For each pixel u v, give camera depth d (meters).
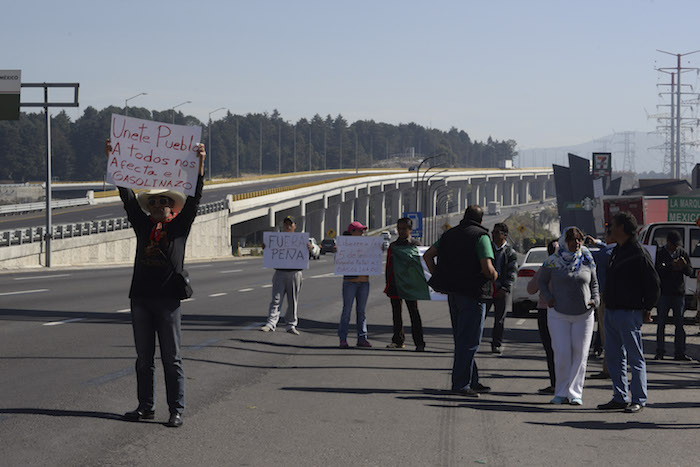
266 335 15.57
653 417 8.84
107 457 6.54
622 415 8.95
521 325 19.83
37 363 11.24
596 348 14.32
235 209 90.56
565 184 86.56
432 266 10.10
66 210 84.69
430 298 13.81
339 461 6.67
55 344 13.25
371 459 6.76
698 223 20.08
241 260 71.50
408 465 6.60
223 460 6.59
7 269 40.59
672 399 10.00
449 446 7.29
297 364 12.15
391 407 9.04
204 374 10.91
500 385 10.76
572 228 9.58
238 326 16.98
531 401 9.67
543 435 7.84
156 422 7.89
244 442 7.23
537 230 195.00
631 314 9.21
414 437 7.61
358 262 14.26
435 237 141.75
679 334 14.04
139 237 7.68
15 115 40.62
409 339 16.02
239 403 9.04
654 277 9.17
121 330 15.34
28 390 9.27
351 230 14.30
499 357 13.66
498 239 14.29
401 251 13.89
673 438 7.81
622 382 9.27
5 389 9.31
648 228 21.61
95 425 7.62
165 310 7.67
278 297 16.16
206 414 8.39
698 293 14.85
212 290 28.64
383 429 7.93
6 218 72.25
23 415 7.95
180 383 7.78
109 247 54.41
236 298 24.94
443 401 9.47
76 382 9.85
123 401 8.80
